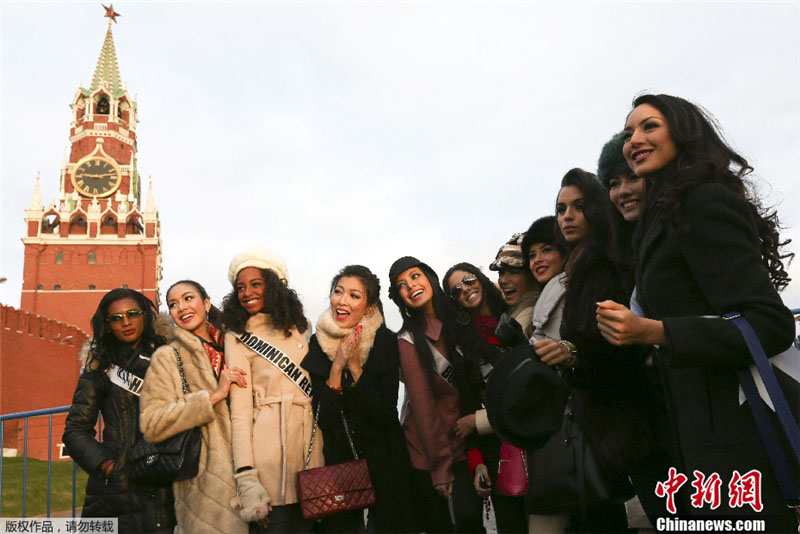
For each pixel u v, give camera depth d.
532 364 1.88
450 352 2.96
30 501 10.86
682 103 1.61
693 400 1.40
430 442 2.81
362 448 2.80
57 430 35.09
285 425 2.78
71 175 51.72
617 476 1.91
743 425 1.31
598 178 2.34
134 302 3.23
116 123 55.34
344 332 2.92
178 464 2.62
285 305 3.04
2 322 31.84
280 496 2.66
